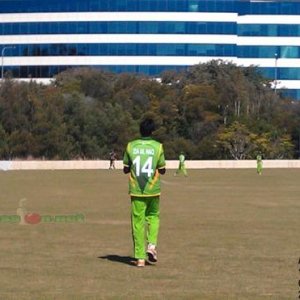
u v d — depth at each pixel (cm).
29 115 10425
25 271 1459
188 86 12094
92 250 1772
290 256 1691
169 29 13562
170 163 8994
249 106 12219
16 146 10100
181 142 10969
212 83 12394
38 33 13712
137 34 13512
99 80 12219
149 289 1291
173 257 1661
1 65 13775
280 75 13900
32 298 1213
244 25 13900
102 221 2545
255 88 12719
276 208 3222
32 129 10281
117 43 13538
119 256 1672
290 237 2084
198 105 11675
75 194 4112
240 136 10881
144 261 1534
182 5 13550
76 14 13600
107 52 13562
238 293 1265
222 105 11825
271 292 1275
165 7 13538
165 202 3566
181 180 5981
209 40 13600
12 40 13825
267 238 2056
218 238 2048
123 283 1341
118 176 6556
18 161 8638
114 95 11988
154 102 11844
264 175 7062
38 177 6312
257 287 1316
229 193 4328
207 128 11500
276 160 9850
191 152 10931
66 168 8656
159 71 13512
